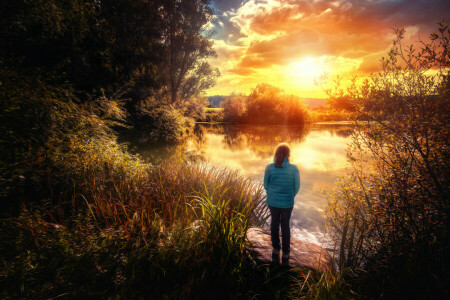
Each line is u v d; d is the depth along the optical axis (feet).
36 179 12.22
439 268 8.09
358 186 12.17
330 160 36.24
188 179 18.22
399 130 10.07
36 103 13.38
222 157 39.19
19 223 9.18
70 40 28.78
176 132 59.21
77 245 9.39
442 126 8.96
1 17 18.40
